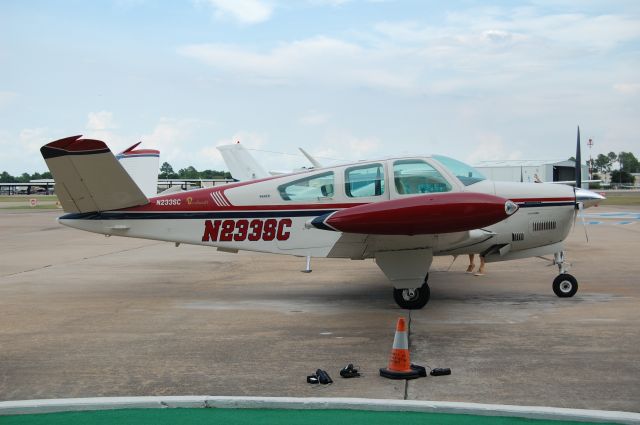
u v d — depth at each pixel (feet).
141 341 19.58
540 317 22.26
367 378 15.33
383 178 25.63
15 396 14.33
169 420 12.60
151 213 27.25
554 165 123.75
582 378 14.99
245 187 26.84
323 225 22.70
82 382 15.34
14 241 58.95
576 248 44.52
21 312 24.62
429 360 16.88
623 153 495.82
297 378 15.39
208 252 47.78
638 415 12.31
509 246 26.11
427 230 21.90
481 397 13.74
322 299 27.09
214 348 18.54
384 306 25.18
